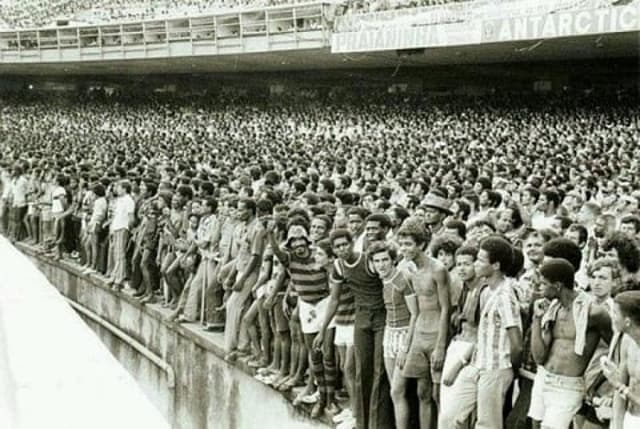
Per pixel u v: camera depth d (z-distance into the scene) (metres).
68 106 54.94
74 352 2.26
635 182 13.83
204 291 11.82
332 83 50.47
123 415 1.83
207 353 11.21
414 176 14.62
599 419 5.43
